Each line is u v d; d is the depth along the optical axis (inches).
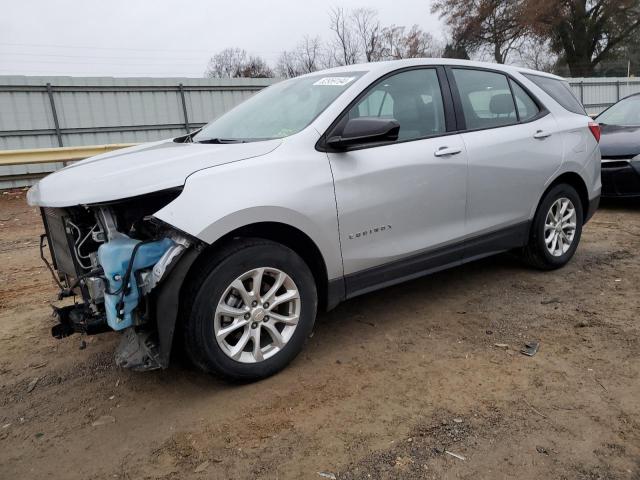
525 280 183.0
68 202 106.5
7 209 396.2
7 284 207.3
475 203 157.5
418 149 142.7
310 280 125.8
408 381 120.6
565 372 121.1
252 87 675.4
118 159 127.4
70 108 560.7
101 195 105.1
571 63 1370.6
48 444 105.0
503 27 1370.6
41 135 548.4
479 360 128.6
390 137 129.2
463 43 1455.5
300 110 138.7
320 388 119.0
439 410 108.8
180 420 109.9
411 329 147.8
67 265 123.1
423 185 142.6
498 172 161.3
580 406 108.0
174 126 630.5
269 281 123.1
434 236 148.9
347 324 153.0
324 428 104.6
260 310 118.3
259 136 136.2
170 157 121.4
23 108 535.2
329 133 129.2
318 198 122.7
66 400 120.6
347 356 133.6
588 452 94.4
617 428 100.5
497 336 141.3
